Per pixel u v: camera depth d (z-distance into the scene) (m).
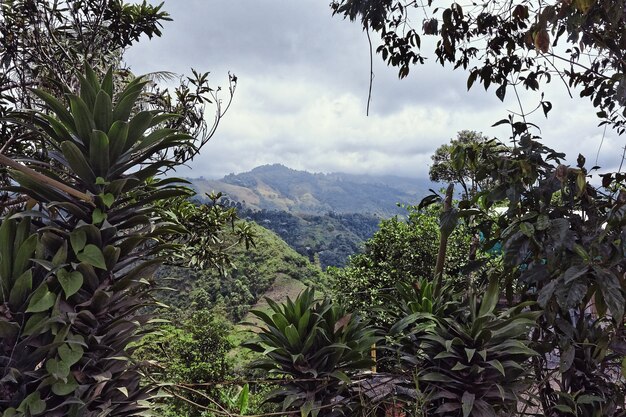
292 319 2.66
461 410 2.43
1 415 1.84
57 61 4.66
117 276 2.29
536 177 2.67
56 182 1.96
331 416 2.43
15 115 2.22
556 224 2.51
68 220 2.25
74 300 2.08
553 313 2.64
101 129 2.25
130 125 2.26
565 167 2.52
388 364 2.89
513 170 2.77
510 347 2.43
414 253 7.43
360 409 2.47
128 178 2.16
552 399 2.75
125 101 2.30
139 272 2.24
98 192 2.23
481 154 3.06
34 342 1.96
